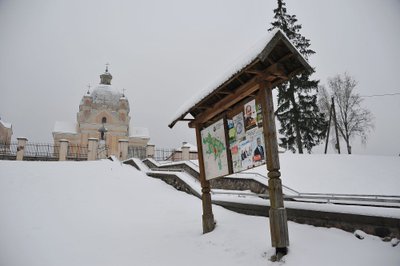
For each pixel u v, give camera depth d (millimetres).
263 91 7191
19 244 8211
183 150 33875
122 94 57531
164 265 7188
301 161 19188
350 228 7016
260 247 7039
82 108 53781
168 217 11180
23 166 17484
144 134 57906
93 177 16688
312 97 28625
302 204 8125
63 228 9664
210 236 8523
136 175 18453
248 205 9867
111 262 7434
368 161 18297
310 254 6145
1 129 48656
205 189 9445
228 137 8750
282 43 6703
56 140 51531
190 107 9016
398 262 5383
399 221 6180
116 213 11531
